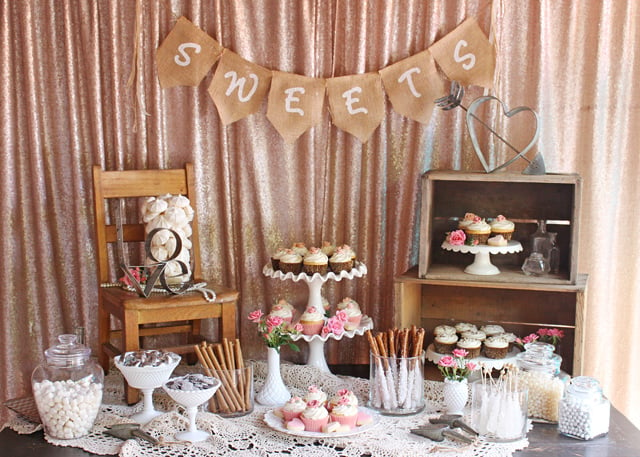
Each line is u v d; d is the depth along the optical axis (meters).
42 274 2.94
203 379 2.25
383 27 2.87
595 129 2.83
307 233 3.00
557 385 2.32
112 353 2.63
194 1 2.87
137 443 2.17
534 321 2.91
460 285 2.71
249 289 3.03
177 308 2.54
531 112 2.87
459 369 2.42
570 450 2.14
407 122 2.94
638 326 2.91
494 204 2.90
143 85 2.91
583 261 2.89
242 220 2.99
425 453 2.11
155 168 2.94
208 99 2.95
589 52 2.82
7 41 2.83
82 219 2.93
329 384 2.61
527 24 2.84
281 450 2.14
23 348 2.97
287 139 2.90
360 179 2.97
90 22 2.85
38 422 2.30
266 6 2.90
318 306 2.74
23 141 2.90
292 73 2.91
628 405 2.94
